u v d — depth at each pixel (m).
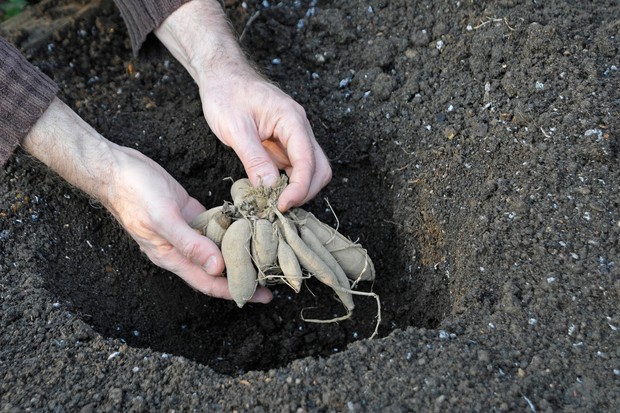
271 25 1.01
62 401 0.71
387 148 0.93
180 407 0.71
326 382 0.70
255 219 0.76
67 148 0.80
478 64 0.91
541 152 0.82
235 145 0.82
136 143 0.97
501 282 0.77
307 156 0.79
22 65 0.78
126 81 1.02
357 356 0.72
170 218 0.77
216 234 0.77
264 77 0.87
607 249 0.75
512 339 0.72
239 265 0.75
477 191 0.84
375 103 0.95
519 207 0.79
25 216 0.87
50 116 0.80
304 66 1.00
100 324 0.84
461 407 0.67
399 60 0.97
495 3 0.93
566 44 0.87
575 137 0.82
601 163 0.80
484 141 0.86
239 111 0.83
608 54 0.86
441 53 0.95
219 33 0.89
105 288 0.87
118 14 1.05
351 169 0.95
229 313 0.91
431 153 0.90
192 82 1.01
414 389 0.69
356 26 0.99
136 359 0.74
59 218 0.89
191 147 0.96
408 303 0.88
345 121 0.96
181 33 0.89
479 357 0.70
